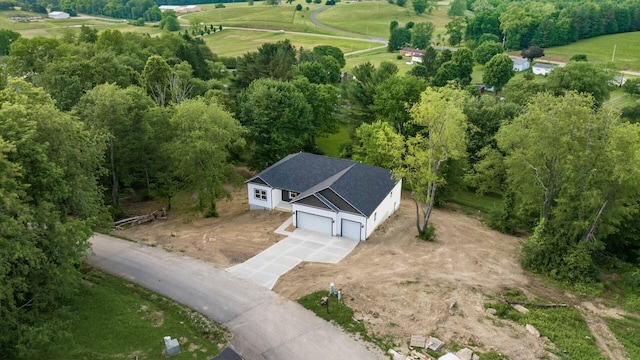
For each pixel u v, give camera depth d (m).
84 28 92.25
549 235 34.12
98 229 34.75
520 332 25.23
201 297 28.69
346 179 39.66
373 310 26.95
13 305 21.72
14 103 27.17
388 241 37.34
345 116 66.25
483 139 52.62
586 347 24.31
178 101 56.12
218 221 42.31
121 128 41.25
